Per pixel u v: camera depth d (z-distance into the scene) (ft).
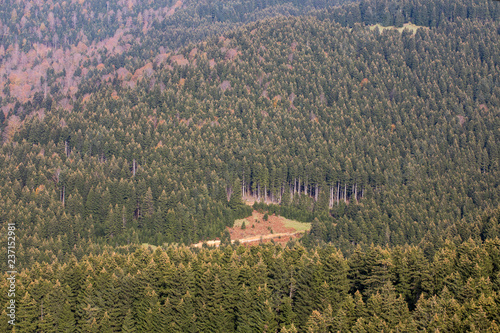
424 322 243.60
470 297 257.14
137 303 299.58
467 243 319.68
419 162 591.37
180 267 298.76
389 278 285.64
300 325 277.03
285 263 308.81
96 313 286.87
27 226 437.99
